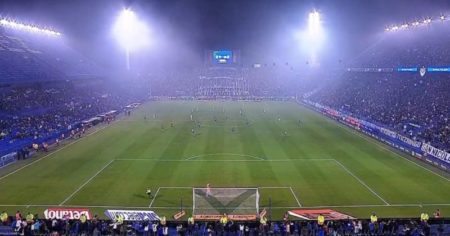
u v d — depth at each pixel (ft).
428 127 249.75
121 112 385.29
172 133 276.00
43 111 325.21
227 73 631.15
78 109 348.18
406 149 223.10
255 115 364.99
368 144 241.96
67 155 215.92
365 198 149.18
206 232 119.14
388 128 260.83
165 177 174.91
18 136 237.04
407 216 132.67
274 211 137.80
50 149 231.09
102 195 152.76
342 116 331.98
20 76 370.94
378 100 357.61
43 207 140.56
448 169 183.83
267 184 165.78
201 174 179.63
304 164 195.83
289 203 144.97
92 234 118.32
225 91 546.67
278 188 160.97
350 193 154.61
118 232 118.21
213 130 287.69
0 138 226.79
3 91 337.93
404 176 175.94
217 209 133.39
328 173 180.75
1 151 209.97
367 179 171.73
